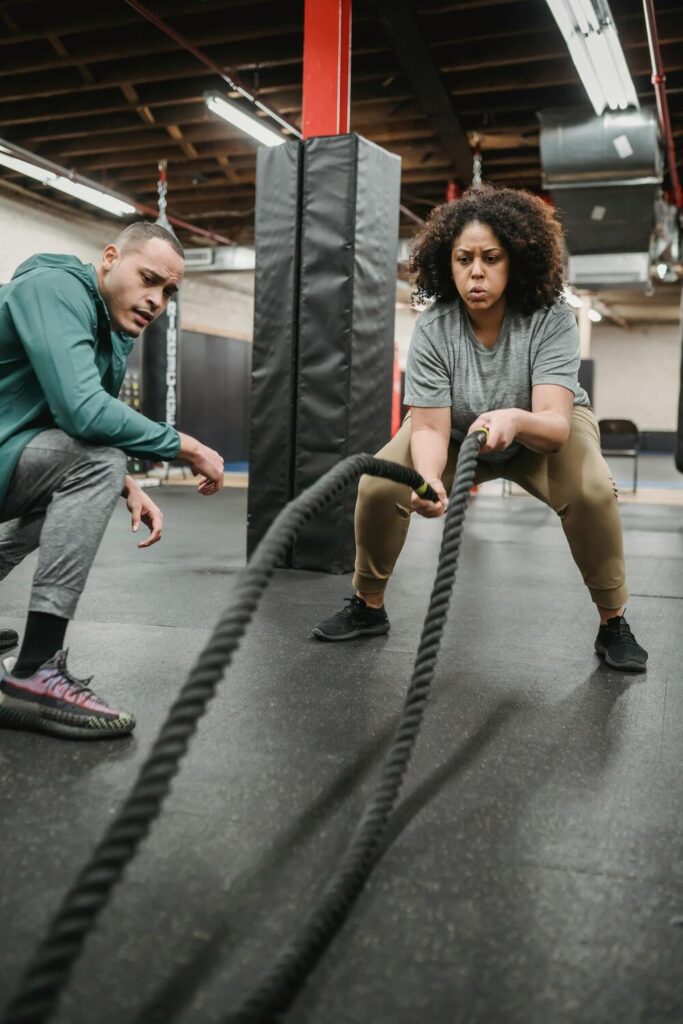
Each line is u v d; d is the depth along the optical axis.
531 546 4.67
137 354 10.39
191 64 6.32
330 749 1.55
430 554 4.33
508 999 0.85
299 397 3.71
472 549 4.53
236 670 2.06
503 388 1.97
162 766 0.69
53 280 1.59
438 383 2.00
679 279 14.39
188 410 13.06
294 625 2.59
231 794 1.34
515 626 2.64
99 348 1.73
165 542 4.64
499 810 1.30
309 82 4.25
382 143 8.20
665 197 9.20
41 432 1.63
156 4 5.47
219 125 7.78
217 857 1.14
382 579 2.36
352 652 2.26
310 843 1.18
